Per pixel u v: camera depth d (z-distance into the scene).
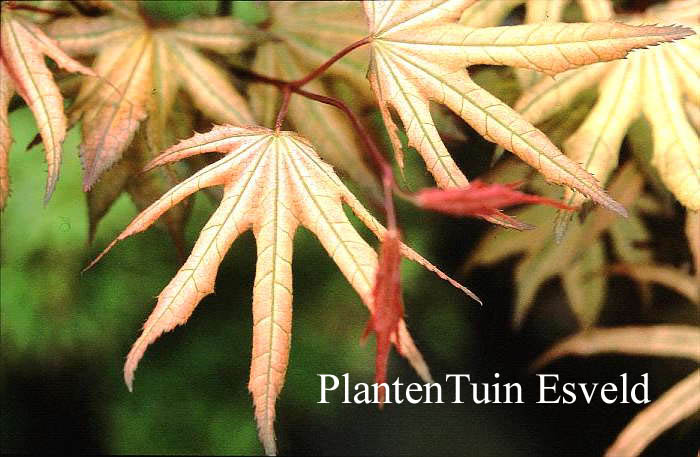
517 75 0.34
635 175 0.36
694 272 0.40
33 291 0.62
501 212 0.30
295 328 0.68
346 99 0.35
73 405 0.77
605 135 0.33
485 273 0.61
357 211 0.31
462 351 0.71
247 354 0.72
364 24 0.36
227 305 0.71
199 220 0.54
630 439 0.39
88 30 0.34
